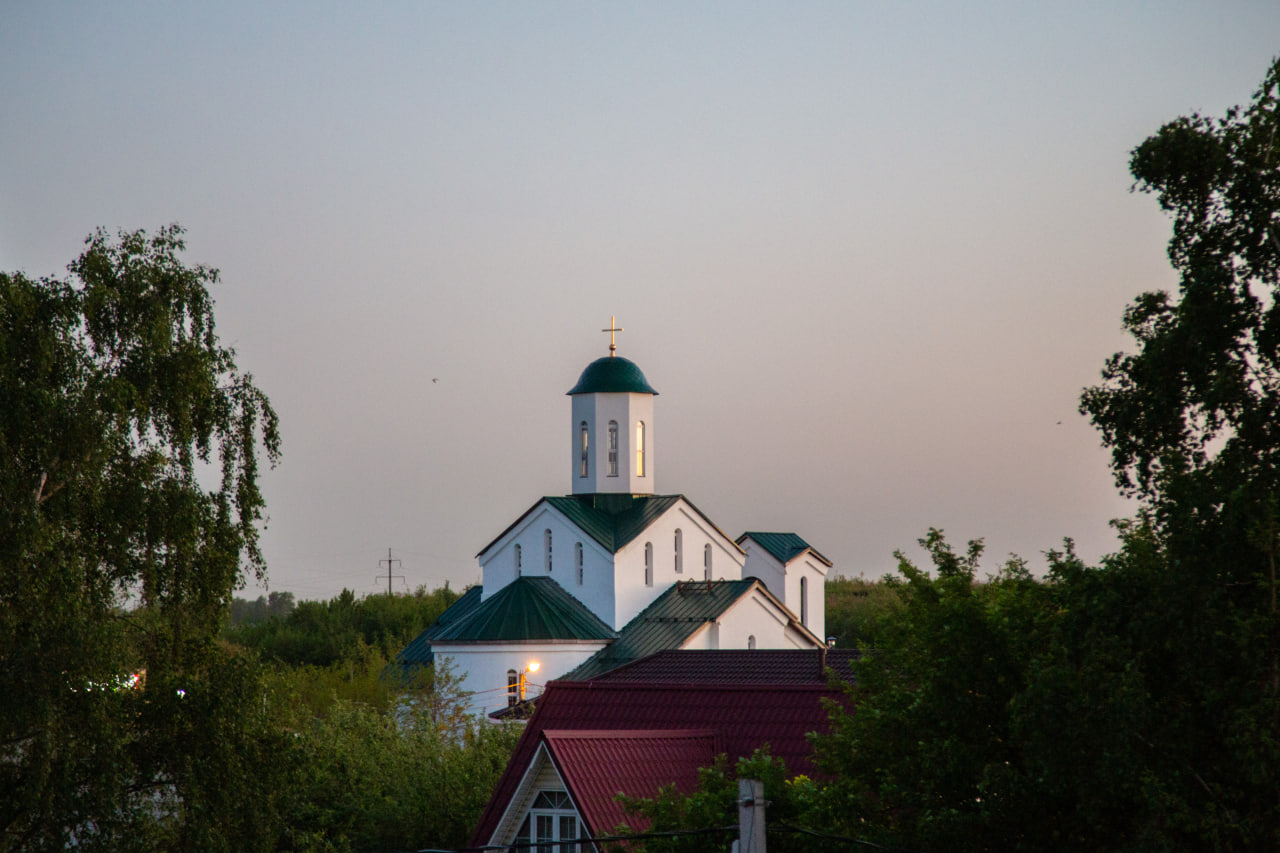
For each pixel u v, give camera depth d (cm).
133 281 4769
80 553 4544
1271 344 3316
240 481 4981
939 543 4150
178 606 4750
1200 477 3198
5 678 4156
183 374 4756
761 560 11156
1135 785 3162
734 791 4150
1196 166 3366
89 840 4253
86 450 4447
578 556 9888
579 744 4853
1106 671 3172
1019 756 3791
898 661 4156
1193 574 3130
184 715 4547
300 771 4816
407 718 7831
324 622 15962
